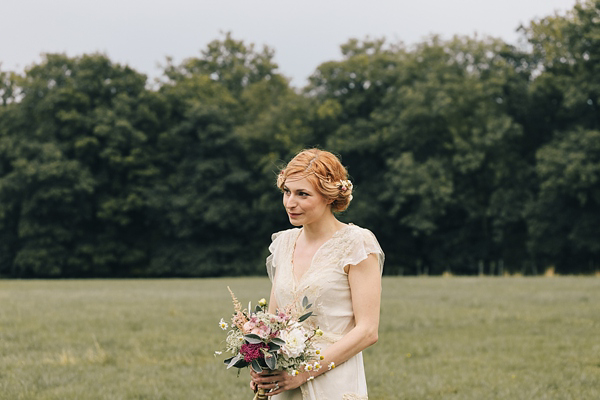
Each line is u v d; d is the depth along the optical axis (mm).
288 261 3615
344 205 3557
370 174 45719
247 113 52594
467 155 39844
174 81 56500
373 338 3408
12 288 22594
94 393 7039
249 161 47562
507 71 42094
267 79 59688
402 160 41094
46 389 7289
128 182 47000
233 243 46938
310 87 48719
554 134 39375
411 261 45188
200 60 59344
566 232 39750
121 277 47281
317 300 3455
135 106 47281
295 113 47812
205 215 45062
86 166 44938
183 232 45844
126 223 45969
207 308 14438
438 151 42688
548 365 8359
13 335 10656
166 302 15961
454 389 7270
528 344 9820
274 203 45562
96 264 46188
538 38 42344
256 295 18188
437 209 40594
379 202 44312
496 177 41000
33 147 43969
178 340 10359
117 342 10156
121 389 7215
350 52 49125
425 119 42344
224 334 10914
